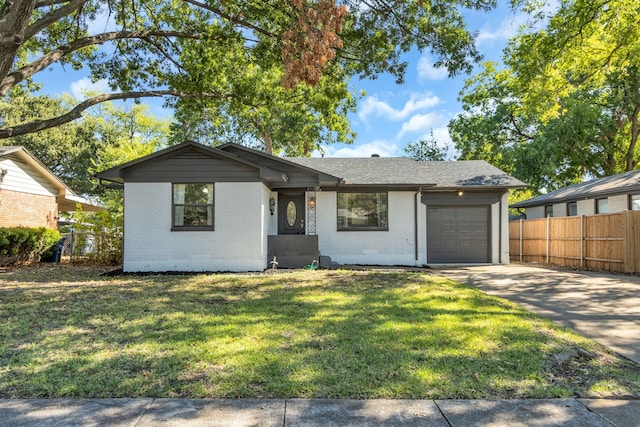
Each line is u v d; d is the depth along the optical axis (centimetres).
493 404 312
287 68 713
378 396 324
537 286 896
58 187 1806
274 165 1231
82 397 324
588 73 1468
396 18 956
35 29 791
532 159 2248
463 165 1577
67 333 492
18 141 2947
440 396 324
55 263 1484
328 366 381
